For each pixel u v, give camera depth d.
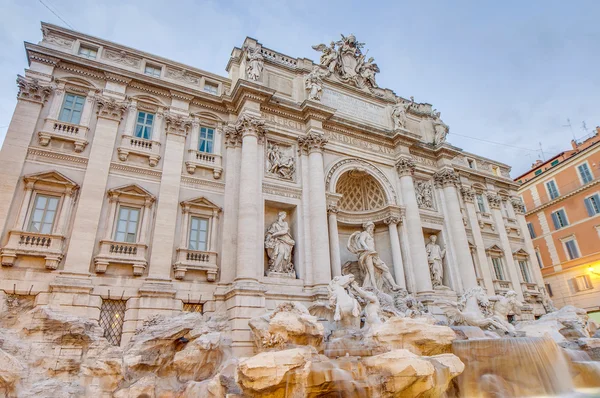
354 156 28.95
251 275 20.38
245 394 11.24
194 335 16.62
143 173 21.72
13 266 16.95
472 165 39.69
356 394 11.50
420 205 31.41
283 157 25.69
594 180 38.41
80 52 22.81
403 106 32.75
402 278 26.66
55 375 14.84
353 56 33.38
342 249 28.83
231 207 22.95
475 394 13.99
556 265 41.72
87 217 19.14
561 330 21.59
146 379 14.74
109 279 18.62
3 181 17.94
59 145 20.08
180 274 20.12
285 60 29.38
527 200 46.66
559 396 14.13
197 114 24.67
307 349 13.25
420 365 11.52
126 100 22.80
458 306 23.02
